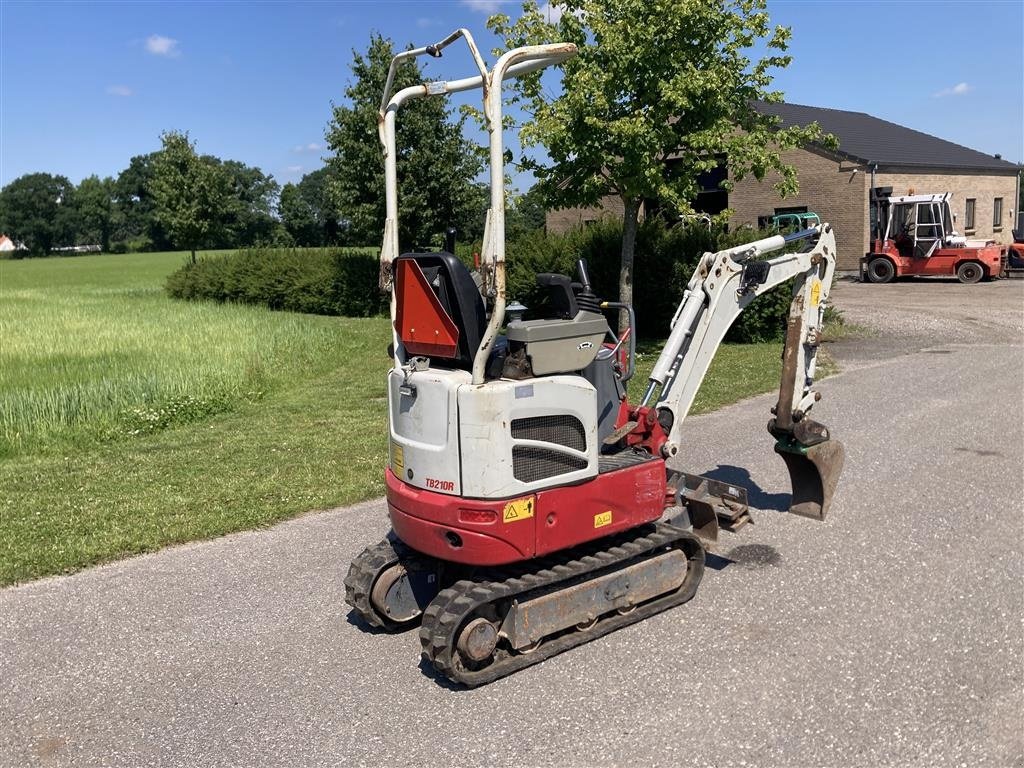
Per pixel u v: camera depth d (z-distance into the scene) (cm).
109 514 730
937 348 1488
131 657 492
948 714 400
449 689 443
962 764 364
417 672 464
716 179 3378
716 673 446
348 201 2570
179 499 768
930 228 2734
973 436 891
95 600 570
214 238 3525
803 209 3228
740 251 566
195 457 925
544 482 443
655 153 1344
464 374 438
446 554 443
